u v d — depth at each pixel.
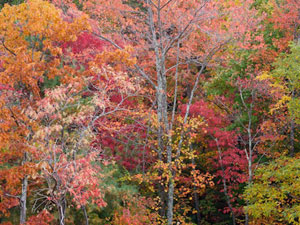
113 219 11.18
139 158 14.66
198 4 14.12
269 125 14.58
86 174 7.25
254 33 15.61
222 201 20.64
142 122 14.41
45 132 6.97
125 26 15.21
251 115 16.05
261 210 11.53
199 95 22.39
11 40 8.66
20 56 7.99
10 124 7.83
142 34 15.05
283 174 11.27
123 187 12.41
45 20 8.45
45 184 9.86
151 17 14.20
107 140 13.27
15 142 7.73
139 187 15.08
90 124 8.20
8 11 8.55
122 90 9.63
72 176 7.32
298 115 11.81
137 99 15.66
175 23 15.10
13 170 7.82
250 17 15.06
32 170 7.59
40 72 8.26
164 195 15.16
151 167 14.88
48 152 7.27
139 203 12.34
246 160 15.41
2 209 8.16
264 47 15.28
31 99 8.45
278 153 14.62
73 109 9.75
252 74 14.66
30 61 8.24
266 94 14.48
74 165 7.28
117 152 13.70
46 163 6.99
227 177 15.90
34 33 8.54
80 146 7.94
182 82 22.09
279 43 15.73
